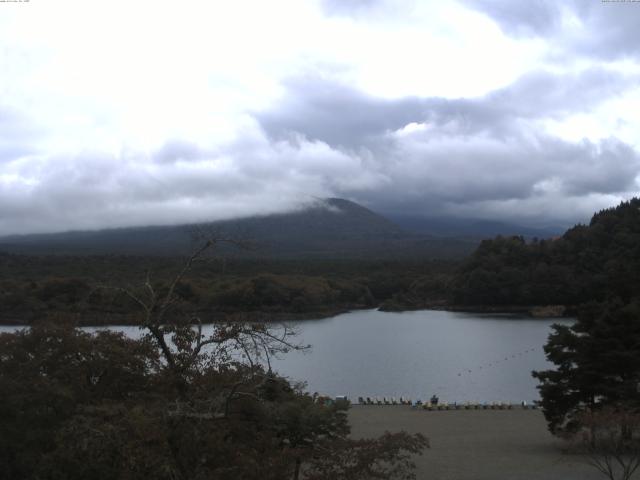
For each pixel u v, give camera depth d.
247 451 18.05
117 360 23.69
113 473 17.91
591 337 39.06
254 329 20.53
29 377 22.80
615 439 36.28
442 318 174.75
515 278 197.62
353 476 18.94
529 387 71.56
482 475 33.03
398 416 51.94
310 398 28.62
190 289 113.19
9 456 20.98
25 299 109.00
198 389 19.42
